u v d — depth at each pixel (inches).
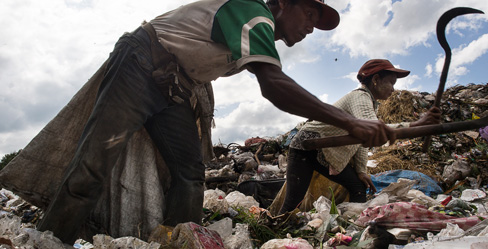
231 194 146.3
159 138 86.8
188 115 88.9
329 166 125.0
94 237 63.8
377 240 75.2
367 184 128.6
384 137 61.0
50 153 85.4
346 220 98.7
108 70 78.1
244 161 259.3
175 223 85.7
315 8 86.2
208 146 103.3
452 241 61.8
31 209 133.2
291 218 100.1
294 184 126.6
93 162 71.6
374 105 131.8
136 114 77.1
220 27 74.4
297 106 62.7
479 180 192.1
